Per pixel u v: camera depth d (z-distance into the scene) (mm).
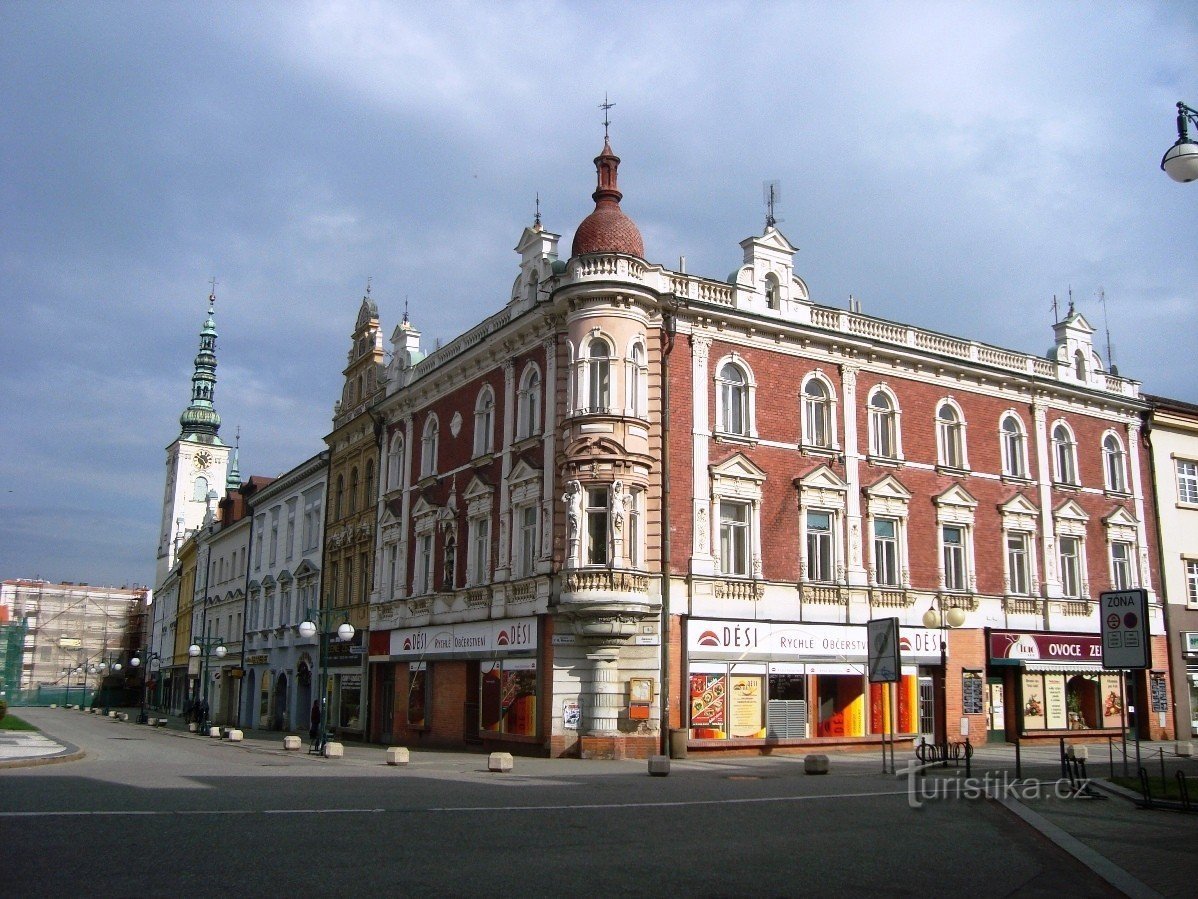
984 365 39250
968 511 38125
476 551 36781
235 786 19969
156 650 105500
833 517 34812
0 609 134375
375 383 47562
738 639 31531
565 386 32750
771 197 36469
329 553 50312
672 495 31375
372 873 10938
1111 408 43594
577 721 30469
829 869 11867
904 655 35125
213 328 114438
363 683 43312
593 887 10492
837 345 35750
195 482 106688
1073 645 39344
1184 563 44375
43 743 32062
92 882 10266
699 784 21797
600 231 32250
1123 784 20188
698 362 32781
